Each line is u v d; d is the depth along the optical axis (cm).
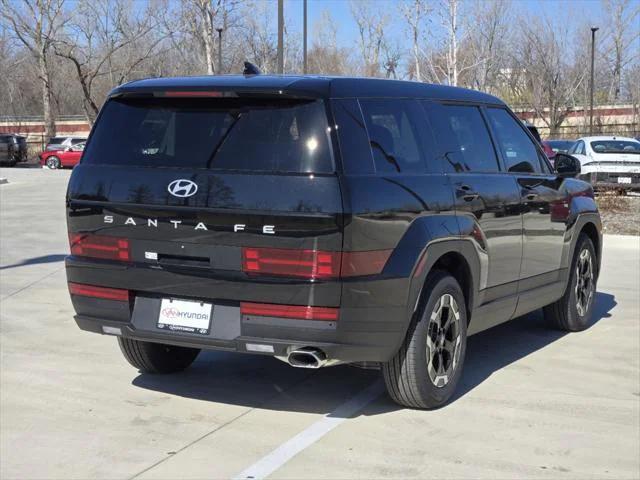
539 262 684
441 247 532
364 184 481
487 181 605
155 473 454
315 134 481
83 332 757
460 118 611
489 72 5212
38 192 2397
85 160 535
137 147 523
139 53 5562
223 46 5138
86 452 483
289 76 520
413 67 4844
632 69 6450
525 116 5953
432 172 548
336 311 470
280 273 473
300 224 467
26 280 1001
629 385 616
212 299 494
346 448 488
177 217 494
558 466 467
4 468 461
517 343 736
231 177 484
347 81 513
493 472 457
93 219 523
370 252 480
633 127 5616
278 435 509
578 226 746
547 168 723
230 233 480
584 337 760
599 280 1055
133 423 529
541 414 551
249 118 499
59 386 602
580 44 6181
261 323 480
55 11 5356
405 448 489
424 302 526
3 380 615
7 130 6456
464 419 538
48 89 5619
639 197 2205
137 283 512
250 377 625
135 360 609
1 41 6525
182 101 520
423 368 529
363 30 5809
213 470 457
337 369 646
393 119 533
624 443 503
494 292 613
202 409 555
